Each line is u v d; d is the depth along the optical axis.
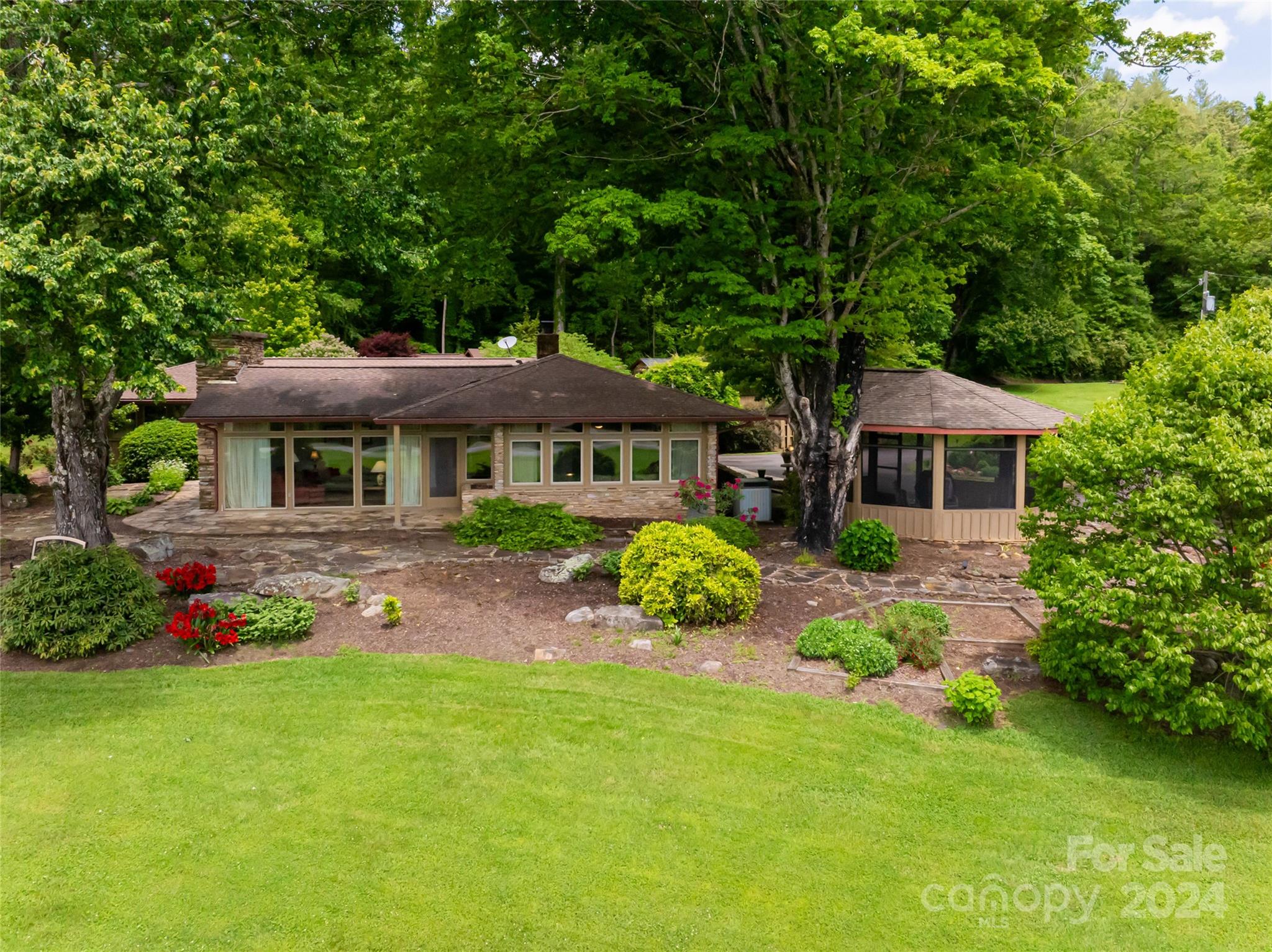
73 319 10.20
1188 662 7.61
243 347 21.31
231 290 14.46
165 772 7.45
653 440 19.77
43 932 5.49
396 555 15.45
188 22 13.18
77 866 6.15
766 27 14.00
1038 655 9.78
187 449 26.92
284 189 15.47
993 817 7.00
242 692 9.05
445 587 12.85
